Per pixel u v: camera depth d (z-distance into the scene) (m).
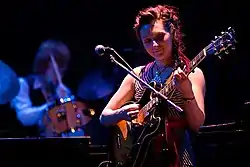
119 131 8.20
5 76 15.14
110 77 15.59
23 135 13.72
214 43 6.96
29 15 18.30
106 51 7.93
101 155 10.11
